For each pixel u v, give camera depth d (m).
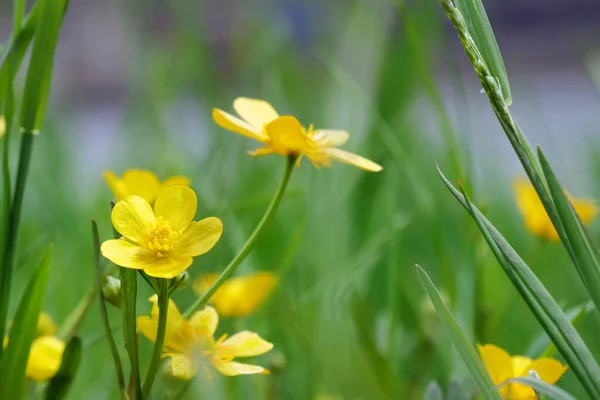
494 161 1.27
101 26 3.10
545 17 4.12
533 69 3.72
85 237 1.02
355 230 0.88
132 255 0.55
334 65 0.90
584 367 0.53
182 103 1.34
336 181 0.92
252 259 0.85
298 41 1.42
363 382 0.73
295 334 0.75
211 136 1.17
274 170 1.11
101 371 0.76
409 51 0.94
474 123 1.30
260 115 0.60
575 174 1.43
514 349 0.78
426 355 0.71
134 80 1.43
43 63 0.61
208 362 0.56
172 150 1.19
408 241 0.96
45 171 1.14
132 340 0.56
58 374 0.59
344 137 0.60
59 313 0.81
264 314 0.74
